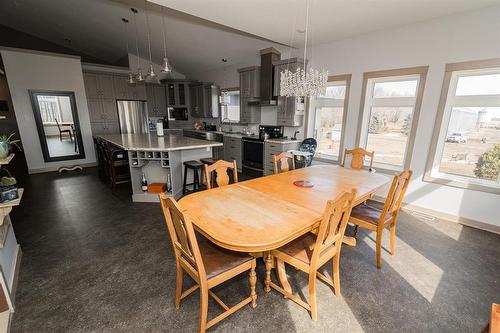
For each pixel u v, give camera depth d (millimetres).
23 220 3076
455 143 3182
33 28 6051
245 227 1466
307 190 2186
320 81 2586
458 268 2193
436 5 2676
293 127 5086
